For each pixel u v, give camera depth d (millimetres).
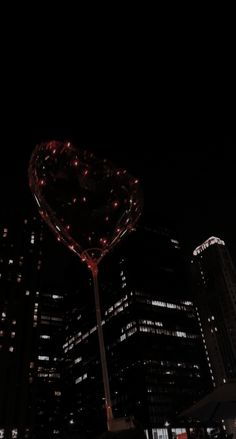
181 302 142500
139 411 110875
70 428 138875
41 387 139125
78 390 150625
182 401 115938
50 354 150625
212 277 197000
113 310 141125
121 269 144625
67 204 10422
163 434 106000
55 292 172375
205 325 189750
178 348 128500
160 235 161750
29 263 129125
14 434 98688
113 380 127688
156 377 117250
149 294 137125
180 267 155375
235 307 182375
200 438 15133
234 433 13836
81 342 161125
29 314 119438
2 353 107938
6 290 118875
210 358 180250
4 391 103250
